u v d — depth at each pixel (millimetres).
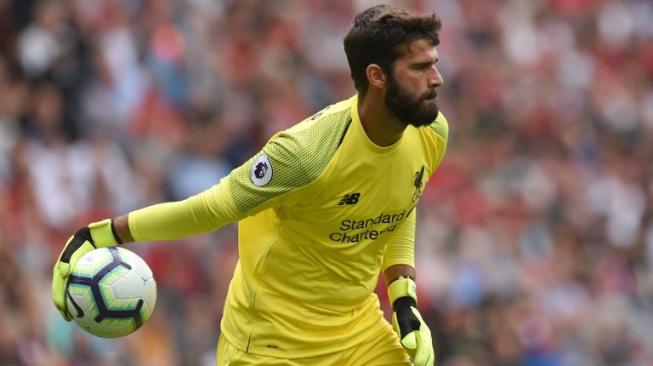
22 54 50500
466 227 58062
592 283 61812
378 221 21125
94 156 48500
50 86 50094
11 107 48531
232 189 20422
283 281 21531
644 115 77312
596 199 67062
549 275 58844
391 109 20250
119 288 21641
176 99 54625
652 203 69625
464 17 73938
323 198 20516
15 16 51625
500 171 64062
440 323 50906
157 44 55531
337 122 20406
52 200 46188
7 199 45000
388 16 20062
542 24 77500
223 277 47000
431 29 20234
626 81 79062
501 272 55875
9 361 38594
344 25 66750
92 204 47469
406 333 21953
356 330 22047
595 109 74812
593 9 80625
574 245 63125
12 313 39500
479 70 70438
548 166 66500
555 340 55594
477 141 65812
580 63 77500
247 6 62812
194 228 20938
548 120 70688
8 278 39875
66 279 21516
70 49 51406
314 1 66438
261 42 61625
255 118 56500
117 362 41781
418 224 55250
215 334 45625
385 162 20594
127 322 21859
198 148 52906
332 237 21000
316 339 21750
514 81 71438
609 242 65812
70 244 21625
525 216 61750
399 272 22750
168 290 45594
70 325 41156
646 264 66250
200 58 57500
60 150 48000
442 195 59781
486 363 51281
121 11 55312
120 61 53250
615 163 71125
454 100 67750
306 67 62656
